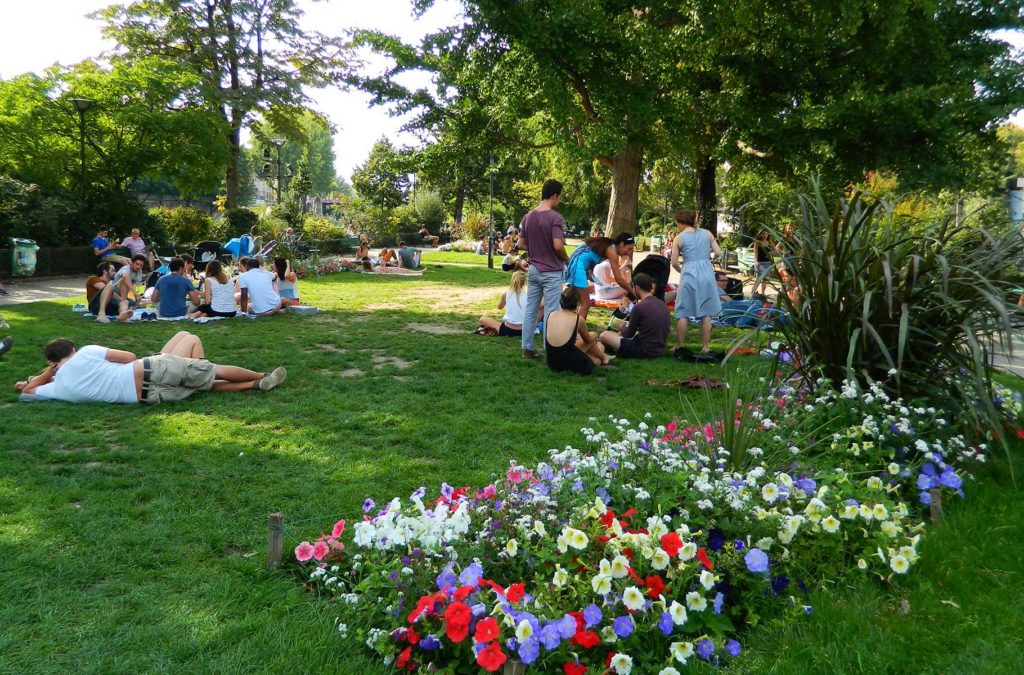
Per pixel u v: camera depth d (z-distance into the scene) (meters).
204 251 24.22
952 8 14.74
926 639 2.78
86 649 2.74
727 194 22.59
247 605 3.09
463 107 17.75
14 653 2.71
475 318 12.80
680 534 3.04
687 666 2.68
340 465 4.88
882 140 14.66
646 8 15.12
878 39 14.05
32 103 27.17
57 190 25.81
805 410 4.87
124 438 5.34
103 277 11.79
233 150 38.59
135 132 29.47
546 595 2.78
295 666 2.67
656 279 10.48
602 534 3.07
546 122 16.36
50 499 4.19
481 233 52.44
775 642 2.83
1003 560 3.38
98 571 3.36
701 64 14.70
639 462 3.71
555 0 12.98
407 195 72.88
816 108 13.98
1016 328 4.98
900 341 4.62
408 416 6.12
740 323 10.94
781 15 14.03
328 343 9.80
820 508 3.24
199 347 6.96
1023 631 2.80
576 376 7.75
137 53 35.16
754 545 3.18
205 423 5.78
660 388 7.18
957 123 14.49
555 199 8.59
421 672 2.62
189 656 2.74
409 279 21.66
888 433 4.46
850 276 5.40
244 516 4.01
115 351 6.42
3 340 8.38
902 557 3.12
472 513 3.39
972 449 4.53
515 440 5.49
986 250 5.16
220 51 36.38
